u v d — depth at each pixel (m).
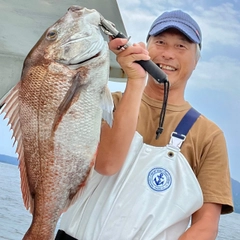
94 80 1.88
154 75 1.99
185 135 2.25
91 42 1.87
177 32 2.34
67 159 1.85
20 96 1.87
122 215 2.11
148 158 2.18
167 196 2.12
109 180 2.21
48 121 1.84
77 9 1.94
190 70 2.39
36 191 1.86
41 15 3.57
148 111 2.38
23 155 1.88
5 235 4.20
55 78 1.84
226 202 2.19
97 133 1.89
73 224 2.20
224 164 2.26
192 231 2.12
